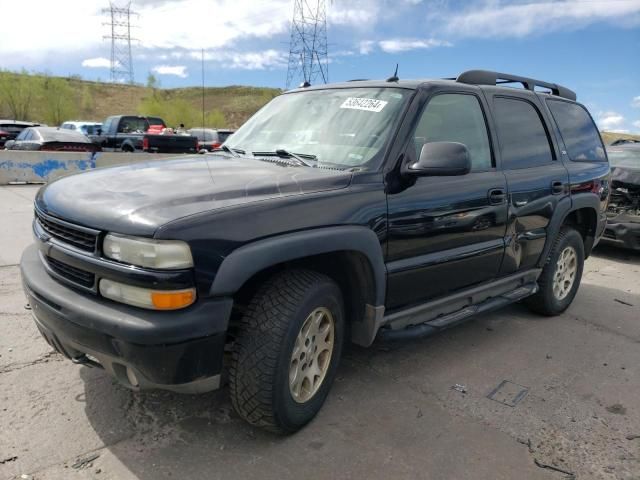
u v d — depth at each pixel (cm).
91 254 251
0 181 1274
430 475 268
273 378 268
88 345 250
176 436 287
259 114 427
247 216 256
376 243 309
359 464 273
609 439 307
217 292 243
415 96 354
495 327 479
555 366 402
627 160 828
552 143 480
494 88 430
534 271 464
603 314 531
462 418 321
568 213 479
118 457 267
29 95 6112
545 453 291
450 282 374
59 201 280
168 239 233
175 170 317
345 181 306
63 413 300
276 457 274
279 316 269
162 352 235
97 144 1859
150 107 6550
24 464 257
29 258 307
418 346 424
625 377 389
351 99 374
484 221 386
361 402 333
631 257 815
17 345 378
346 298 338
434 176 333
